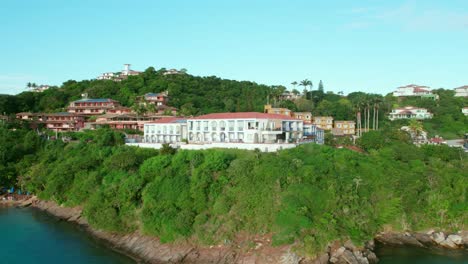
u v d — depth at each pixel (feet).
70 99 638.12
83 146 377.30
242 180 247.29
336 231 216.95
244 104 589.73
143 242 234.79
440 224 250.37
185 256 216.74
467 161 314.55
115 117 504.84
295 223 214.90
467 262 209.46
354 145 375.66
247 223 227.20
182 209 241.96
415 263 208.33
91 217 260.83
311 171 241.96
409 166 289.94
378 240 236.43
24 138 411.34
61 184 314.55
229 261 209.46
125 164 289.74
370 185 254.68
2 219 293.64
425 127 568.41
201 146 321.11
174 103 600.39
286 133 352.28
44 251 230.27
